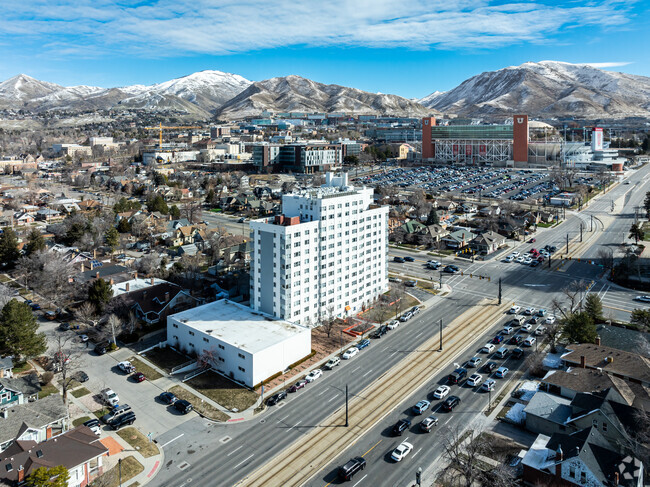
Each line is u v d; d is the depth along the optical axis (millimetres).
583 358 94750
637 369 89688
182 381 102125
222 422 87500
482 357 109562
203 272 171500
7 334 105312
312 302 125562
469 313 135125
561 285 155250
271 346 102312
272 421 87625
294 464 75875
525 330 121562
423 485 70438
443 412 88938
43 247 184125
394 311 136875
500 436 81000
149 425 86750
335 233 127625
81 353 114375
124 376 104250
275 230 117750
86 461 70938
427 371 104000
